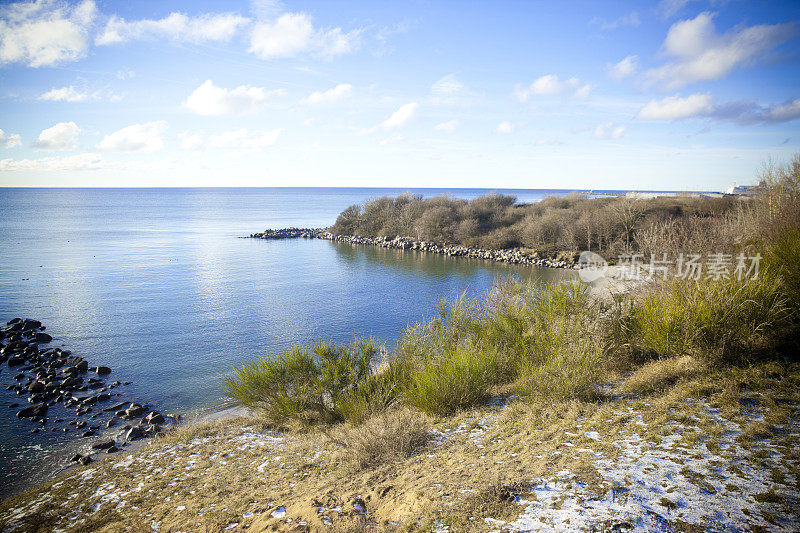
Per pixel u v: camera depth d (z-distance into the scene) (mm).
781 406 4797
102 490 6449
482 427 6230
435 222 56250
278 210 132125
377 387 8320
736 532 3031
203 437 8641
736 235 9188
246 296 26906
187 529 4496
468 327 10086
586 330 7730
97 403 12227
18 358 15438
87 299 25453
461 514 3717
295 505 4512
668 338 6992
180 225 81188
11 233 62938
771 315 6340
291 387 8867
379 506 4270
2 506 6645
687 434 4551
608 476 3994
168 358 16047
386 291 28594
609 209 41719
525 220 50406
